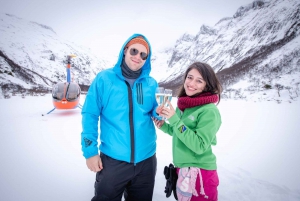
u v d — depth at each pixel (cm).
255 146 386
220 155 336
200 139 129
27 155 306
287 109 866
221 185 229
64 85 673
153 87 164
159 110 137
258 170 277
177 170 159
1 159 286
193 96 155
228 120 652
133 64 144
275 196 208
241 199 202
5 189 201
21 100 1205
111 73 146
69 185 215
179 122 132
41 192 198
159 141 410
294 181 244
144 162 156
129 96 142
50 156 305
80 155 312
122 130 139
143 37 151
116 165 140
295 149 366
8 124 525
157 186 220
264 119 663
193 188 137
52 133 444
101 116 151
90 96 141
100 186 143
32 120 581
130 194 166
